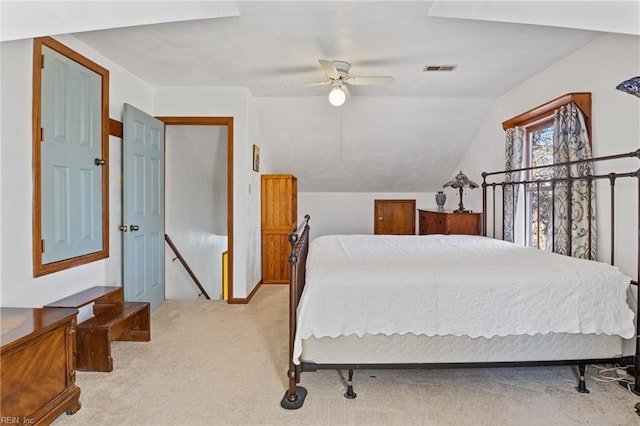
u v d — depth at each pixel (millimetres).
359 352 2096
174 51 3023
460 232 4434
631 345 2184
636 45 2410
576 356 2156
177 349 2811
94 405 2023
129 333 2975
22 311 1950
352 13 2373
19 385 1630
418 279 2092
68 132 2635
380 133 4953
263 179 5043
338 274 2127
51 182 2461
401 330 2051
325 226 6152
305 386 2248
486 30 2609
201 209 5605
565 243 2900
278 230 5074
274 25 2543
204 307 3949
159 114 4066
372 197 6125
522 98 3814
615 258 2549
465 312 2064
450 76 3607
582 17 1860
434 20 2461
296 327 2076
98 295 2686
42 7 1619
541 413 1973
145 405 2027
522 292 2082
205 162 5582
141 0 1839
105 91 3074
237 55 3111
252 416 1934
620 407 2021
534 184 3623
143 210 3566
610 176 2459
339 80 3223
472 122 4738
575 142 2830
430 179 5777
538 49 2932
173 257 4590
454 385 2277
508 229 3838
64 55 2596
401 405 2051
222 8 2273
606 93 2652
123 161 3248
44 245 2389
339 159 5391
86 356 2412
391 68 3396
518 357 2137
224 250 6887
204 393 2160
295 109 4609
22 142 2236
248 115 4172
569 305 2086
